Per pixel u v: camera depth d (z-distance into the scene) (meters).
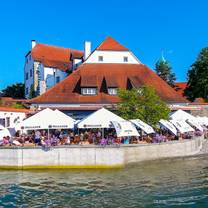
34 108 53.53
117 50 62.50
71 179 30.08
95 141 37.22
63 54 80.56
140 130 41.94
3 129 36.62
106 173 32.47
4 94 83.56
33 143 36.97
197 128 47.16
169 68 97.00
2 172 32.81
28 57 78.19
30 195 25.39
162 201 23.66
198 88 75.81
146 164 37.03
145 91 44.16
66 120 36.44
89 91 55.94
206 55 75.81
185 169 34.62
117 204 23.12
